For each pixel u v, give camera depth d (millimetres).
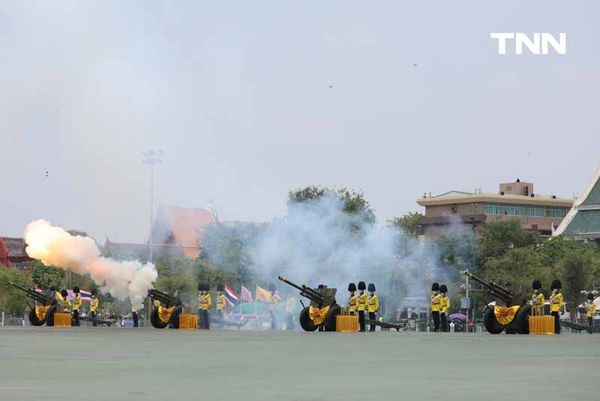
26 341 47188
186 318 77500
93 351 37562
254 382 23562
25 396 20000
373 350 39062
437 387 22281
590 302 90000
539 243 166875
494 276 143625
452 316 119812
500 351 38250
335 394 20641
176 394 20547
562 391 21172
